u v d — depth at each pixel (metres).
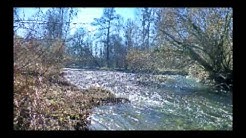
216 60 16.00
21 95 7.14
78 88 13.64
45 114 7.34
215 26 15.77
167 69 21.98
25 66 8.35
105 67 28.12
